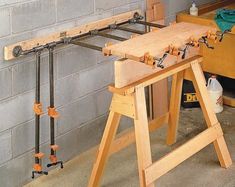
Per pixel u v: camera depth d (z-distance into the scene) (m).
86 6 3.80
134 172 3.90
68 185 3.76
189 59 3.64
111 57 4.19
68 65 3.82
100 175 3.59
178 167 3.93
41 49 3.44
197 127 4.56
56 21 3.61
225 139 4.32
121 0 4.09
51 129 3.59
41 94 3.68
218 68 4.82
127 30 3.92
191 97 4.88
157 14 4.46
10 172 3.62
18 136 3.60
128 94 3.23
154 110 4.61
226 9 4.86
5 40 3.31
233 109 4.88
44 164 3.88
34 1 3.42
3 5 3.24
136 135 3.29
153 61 3.02
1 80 3.37
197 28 3.54
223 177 3.81
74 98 3.96
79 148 4.14
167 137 4.25
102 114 4.28
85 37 3.84
